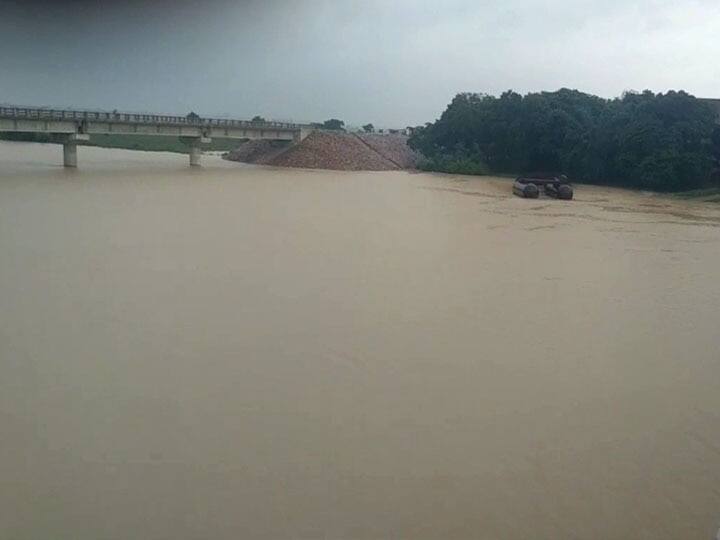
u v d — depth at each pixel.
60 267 18.28
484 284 18.66
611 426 11.10
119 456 9.56
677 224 31.33
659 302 17.81
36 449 9.64
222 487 8.99
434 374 12.61
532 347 14.16
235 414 10.84
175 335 13.85
